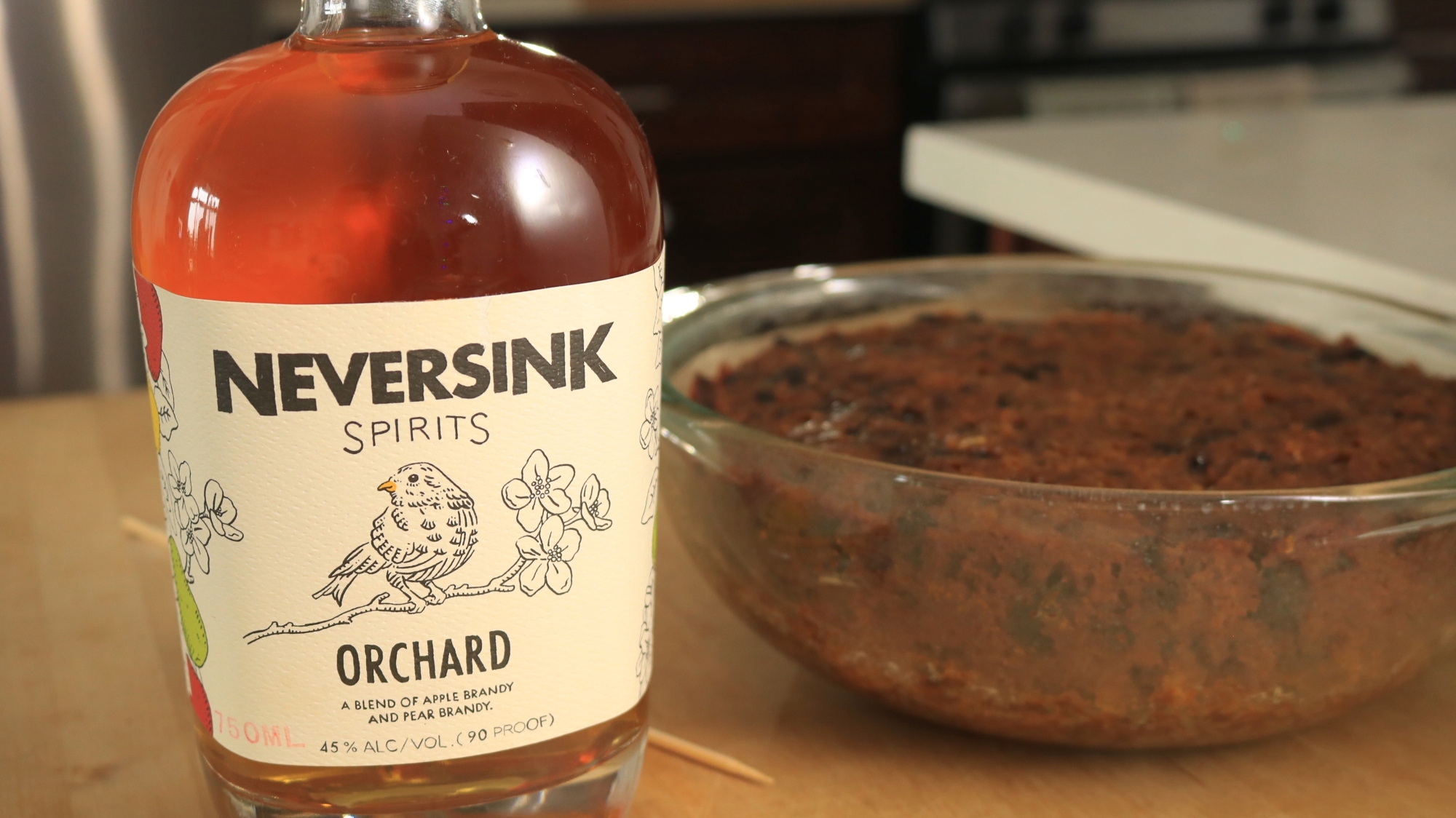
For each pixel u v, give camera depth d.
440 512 0.35
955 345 0.54
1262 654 0.39
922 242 2.09
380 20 0.36
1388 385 0.50
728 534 0.43
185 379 0.35
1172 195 0.88
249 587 0.35
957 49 2.01
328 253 0.34
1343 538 0.38
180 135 0.35
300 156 0.34
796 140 2.04
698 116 1.99
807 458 0.40
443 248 0.34
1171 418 0.48
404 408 0.34
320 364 0.34
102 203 1.45
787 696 0.45
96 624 0.49
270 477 0.35
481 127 0.34
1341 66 2.12
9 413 0.69
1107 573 0.38
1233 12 2.09
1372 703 0.44
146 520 0.56
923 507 0.39
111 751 0.43
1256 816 0.40
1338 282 0.73
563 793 0.37
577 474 0.36
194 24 1.46
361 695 0.36
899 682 0.41
